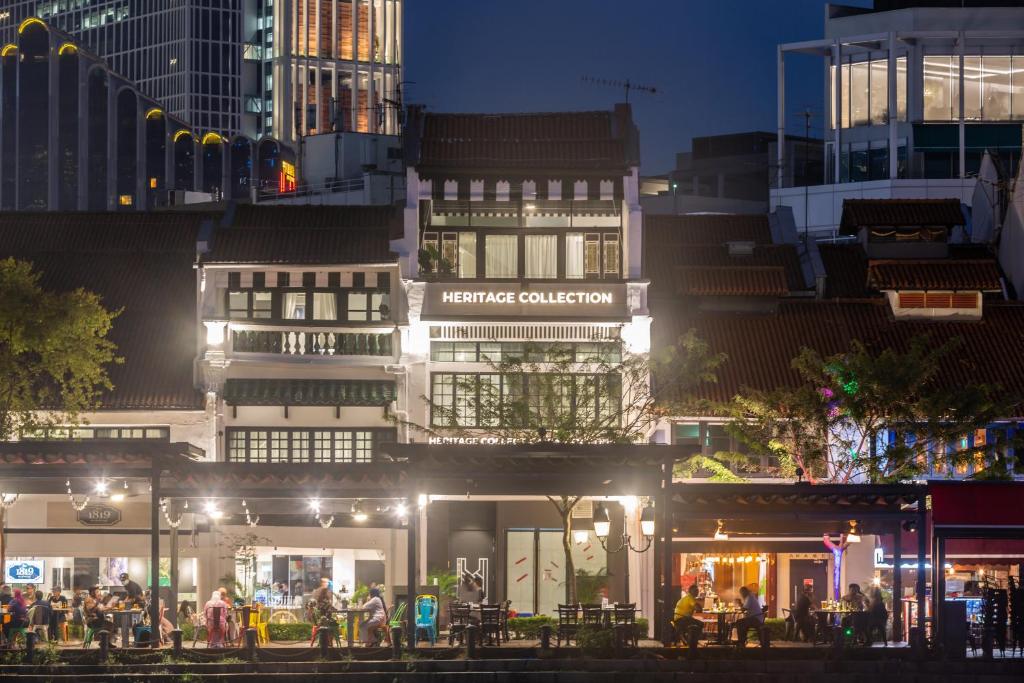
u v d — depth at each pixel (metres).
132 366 63.12
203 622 52.41
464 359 63.16
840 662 47.00
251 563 60.66
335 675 46.03
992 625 48.47
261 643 51.31
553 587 61.59
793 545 55.56
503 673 46.34
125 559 60.50
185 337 64.56
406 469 49.09
